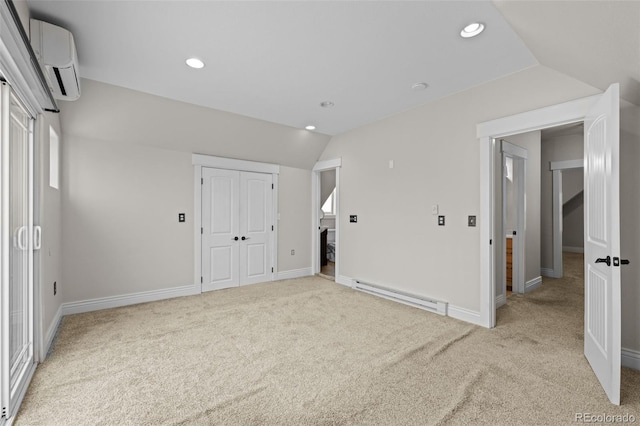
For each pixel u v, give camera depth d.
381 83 2.94
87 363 2.23
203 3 1.79
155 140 3.81
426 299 3.45
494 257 3.00
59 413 1.67
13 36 1.39
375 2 1.78
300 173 5.37
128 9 1.84
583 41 1.75
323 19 1.95
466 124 3.12
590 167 2.19
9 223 1.62
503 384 1.95
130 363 2.23
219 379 2.02
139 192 3.77
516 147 4.03
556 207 5.05
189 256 4.16
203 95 3.22
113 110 3.27
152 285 3.86
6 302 1.59
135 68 2.61
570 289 4.36
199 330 2.87
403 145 3.76
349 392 1.88
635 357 2.17
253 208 4.81
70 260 3.32
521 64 2.58
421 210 3.56
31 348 2.11
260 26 2.02
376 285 4.06
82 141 3.40
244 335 2.75
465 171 3.13
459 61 2.52
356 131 4.43
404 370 2.13
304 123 4.21
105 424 1.59
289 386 1.94
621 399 1.79
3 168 1.58
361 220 4.35
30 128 2.12
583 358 2.30
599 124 1.99
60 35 1.91
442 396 1.83
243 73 2.71
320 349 2.47
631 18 1.33
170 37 2.14
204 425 1.58
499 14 1.90
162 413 1.68
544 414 1.66
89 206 3.44
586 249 2.28
